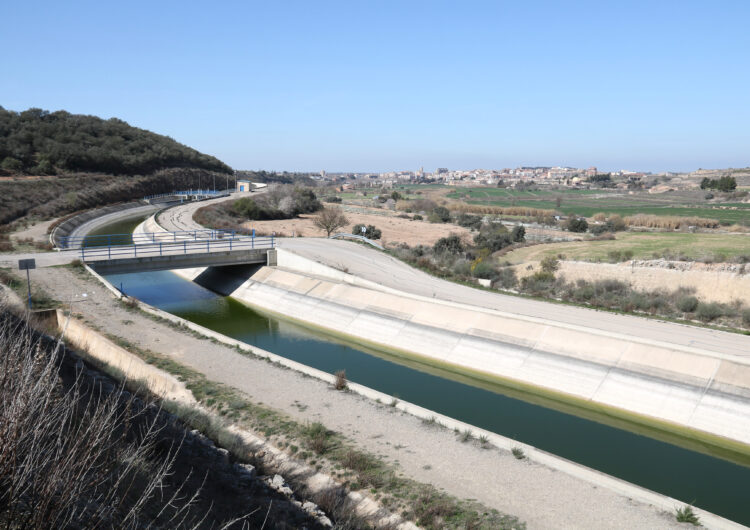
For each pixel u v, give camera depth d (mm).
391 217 113188
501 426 24969
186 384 23672
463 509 15328
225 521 10312
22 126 129250
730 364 25094
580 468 17484
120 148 140375
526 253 61688
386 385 29641
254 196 116812
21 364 7273
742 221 91812
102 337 28797
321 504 14523
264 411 21609
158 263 46406
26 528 5918
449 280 47219
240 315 44250
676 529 14508
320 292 44438
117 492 8289
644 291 41969
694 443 23562
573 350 29812
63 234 70125
